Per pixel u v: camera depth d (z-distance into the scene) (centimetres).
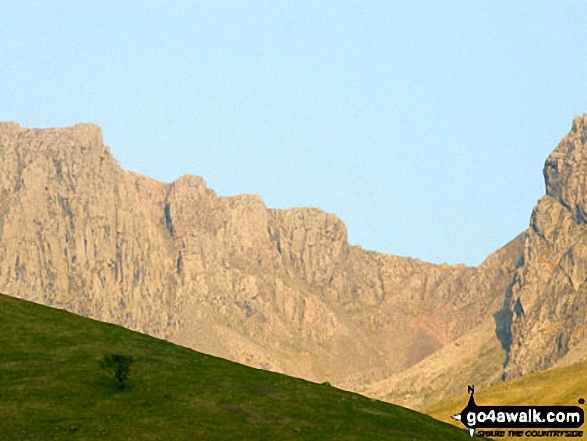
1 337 10469
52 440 7925
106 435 8162
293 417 9206
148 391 9456
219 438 8369
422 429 9669
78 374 9694
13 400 8812
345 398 10275
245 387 9981
